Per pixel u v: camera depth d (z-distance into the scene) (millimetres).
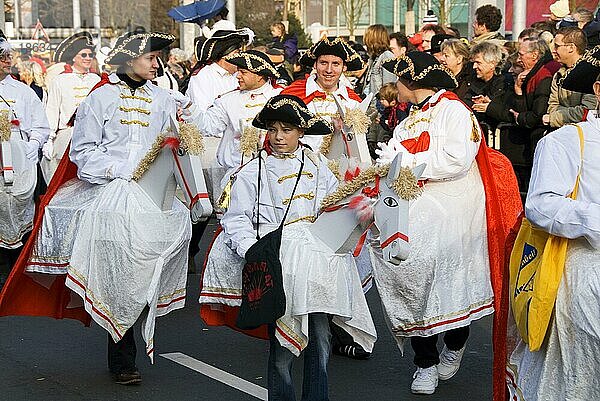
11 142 9359
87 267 6648
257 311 5461
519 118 11180
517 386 4828
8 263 9953
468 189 6664
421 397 6691
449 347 6945
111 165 6789
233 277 6105
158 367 7402
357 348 7570
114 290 6562
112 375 7117
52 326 8578
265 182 5941
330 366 7434
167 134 6473
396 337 6668
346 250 5629
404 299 6559
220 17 15539
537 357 4711
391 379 7109
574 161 4648
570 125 4746
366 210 5426
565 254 4582
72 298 7168
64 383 7023
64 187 7172
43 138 9852
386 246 5359
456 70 11500
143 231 6504
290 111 5824
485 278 6684
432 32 13906
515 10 15953
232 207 5957
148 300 6520
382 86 12477
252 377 7152
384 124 12414
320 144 7691
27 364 7496
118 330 6598
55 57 11438
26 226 9695
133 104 7066
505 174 6879
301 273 5543
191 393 6797
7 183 8750
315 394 5801
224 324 6418
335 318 5820
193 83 10727
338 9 28672
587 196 4645
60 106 11773
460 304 6531
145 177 6680
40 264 7027
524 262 4785
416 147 6531
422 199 6516
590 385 4512
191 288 9812
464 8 26484
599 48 4863
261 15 23016
